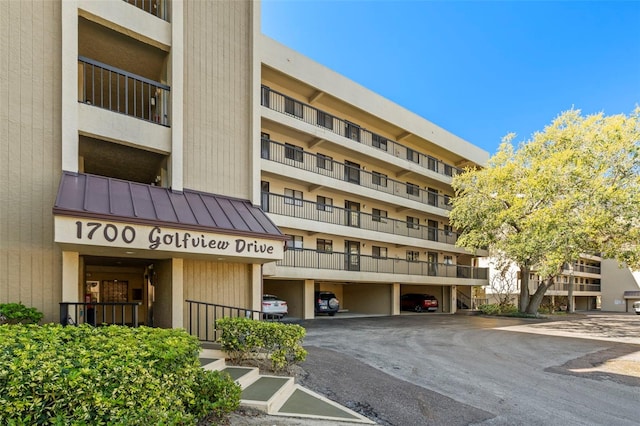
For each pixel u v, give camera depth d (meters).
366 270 23.42
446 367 9.12
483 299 34.25
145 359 3.59
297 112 20.92
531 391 7.32
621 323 22.45
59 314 7.46
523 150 22.94
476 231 24.31
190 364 4.18
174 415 3.40
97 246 7.08
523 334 15.91
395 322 19.94
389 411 5.98
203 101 10.25
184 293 9.37
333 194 22.77
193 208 8.97
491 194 24.14
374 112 23.62
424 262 26.31
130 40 9.39
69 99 7.99
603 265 55.44
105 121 8.51
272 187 19.69
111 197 7.81
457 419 5.76
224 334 7.61
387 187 25.92
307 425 5.06
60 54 8.03
